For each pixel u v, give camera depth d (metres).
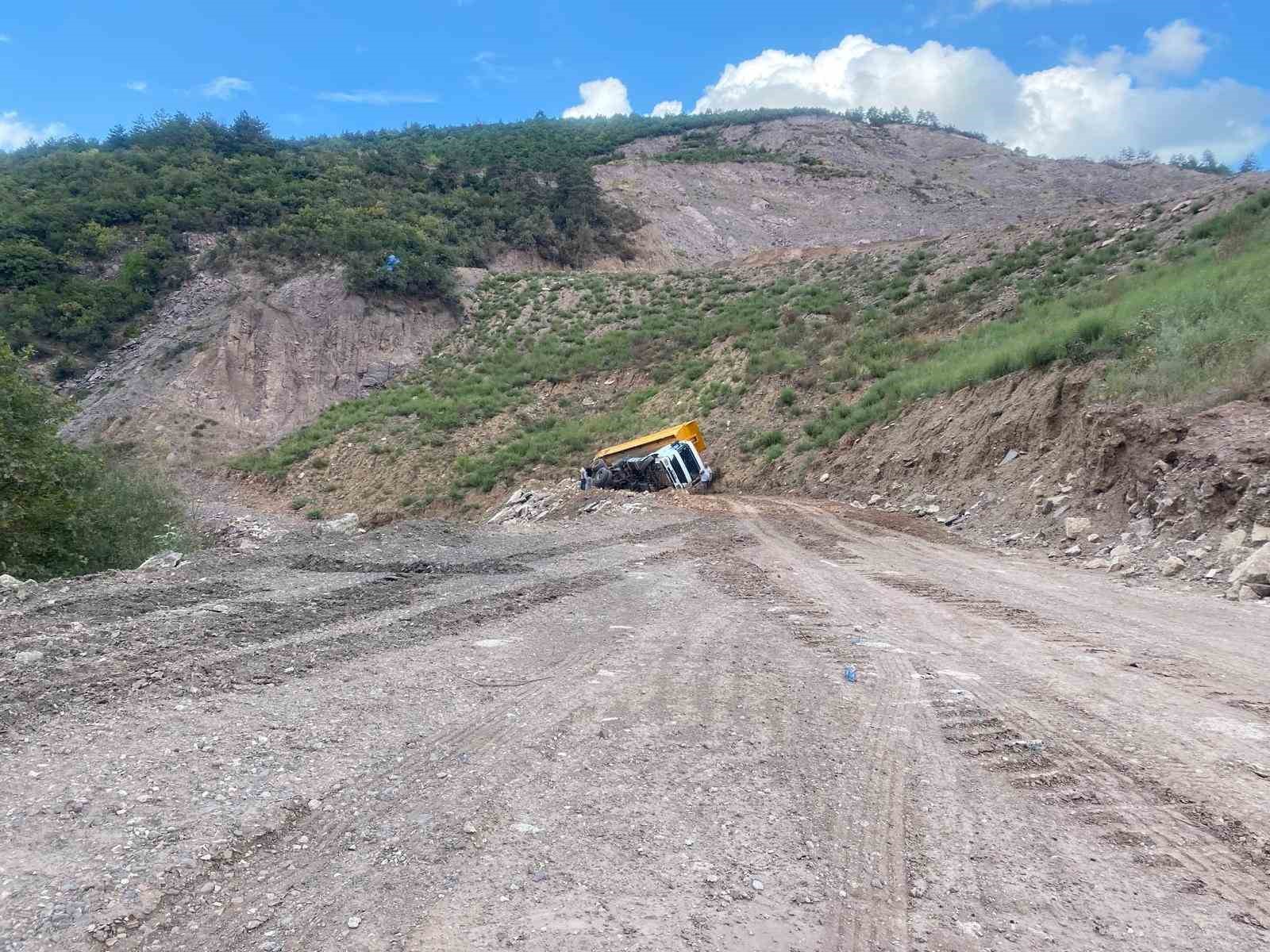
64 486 17.88
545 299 66.88
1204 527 13.20
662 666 7.46
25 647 7.43
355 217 73.69
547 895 3.60
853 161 149.12
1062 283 36.56
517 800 4.52
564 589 11.52
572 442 43.66
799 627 9.32
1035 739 5.57
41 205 68.31
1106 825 4.36
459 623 9.11
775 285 57.84
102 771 4.72
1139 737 5.62
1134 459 15.55
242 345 60.22
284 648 7.65
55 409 19.09
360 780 4.71
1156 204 40.72
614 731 5.65
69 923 3.23
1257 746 5.47
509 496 39.88
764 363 41.03
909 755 5.29
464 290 69.69
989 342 31.31
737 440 36.25
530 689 6.64
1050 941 3.34
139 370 58.41
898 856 4.02
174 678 6.62
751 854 4.01
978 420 23.33
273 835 4.06
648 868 3.85
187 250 69.06
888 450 26.92
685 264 97.81
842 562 14.85
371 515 42.06
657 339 54.12
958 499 21.28
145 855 3.75
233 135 92.44
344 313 64.06
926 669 7.41
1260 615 9.93
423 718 5.82
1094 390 19.00
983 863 3.96
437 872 3.76
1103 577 13.09
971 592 11.77
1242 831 4.30
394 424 52.12
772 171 138.25
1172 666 7.54
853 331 42.06
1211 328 17.84
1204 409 15.30
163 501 23.30
